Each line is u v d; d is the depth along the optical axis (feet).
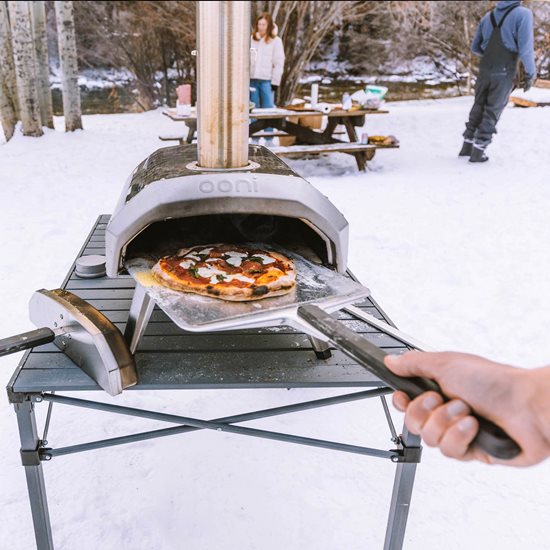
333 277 4.87
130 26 39.40
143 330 4.77
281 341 5.28
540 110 26.86
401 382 2.31
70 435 7.11
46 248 12.77
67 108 25.32
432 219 15.28
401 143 24.86
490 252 13.11
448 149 23.65
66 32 24.32
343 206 16.29
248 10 4.25
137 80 40.09
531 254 12.98
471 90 40.65
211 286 4.39
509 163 20.57
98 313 4.68
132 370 4.46
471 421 1.84
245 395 8.09
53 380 4.50
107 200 16.49
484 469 6.81
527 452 1.81
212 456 6.88
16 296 10.47
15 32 22.15
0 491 6.19
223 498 6.25
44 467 6.61
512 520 6.04
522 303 10.71
